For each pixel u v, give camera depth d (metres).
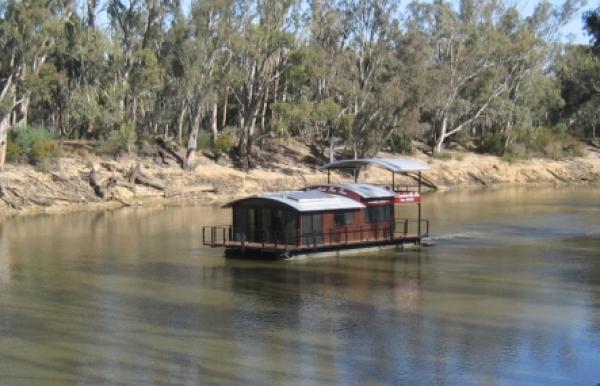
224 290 35.50
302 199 44.22
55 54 81.38
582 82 69.44
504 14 116.31
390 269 40.28
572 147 120.94
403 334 28.30
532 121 126.81
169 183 80.75
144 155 86.50
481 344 27.09
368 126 94.31
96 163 79.31
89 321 30.36
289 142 102.69
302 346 26.98
